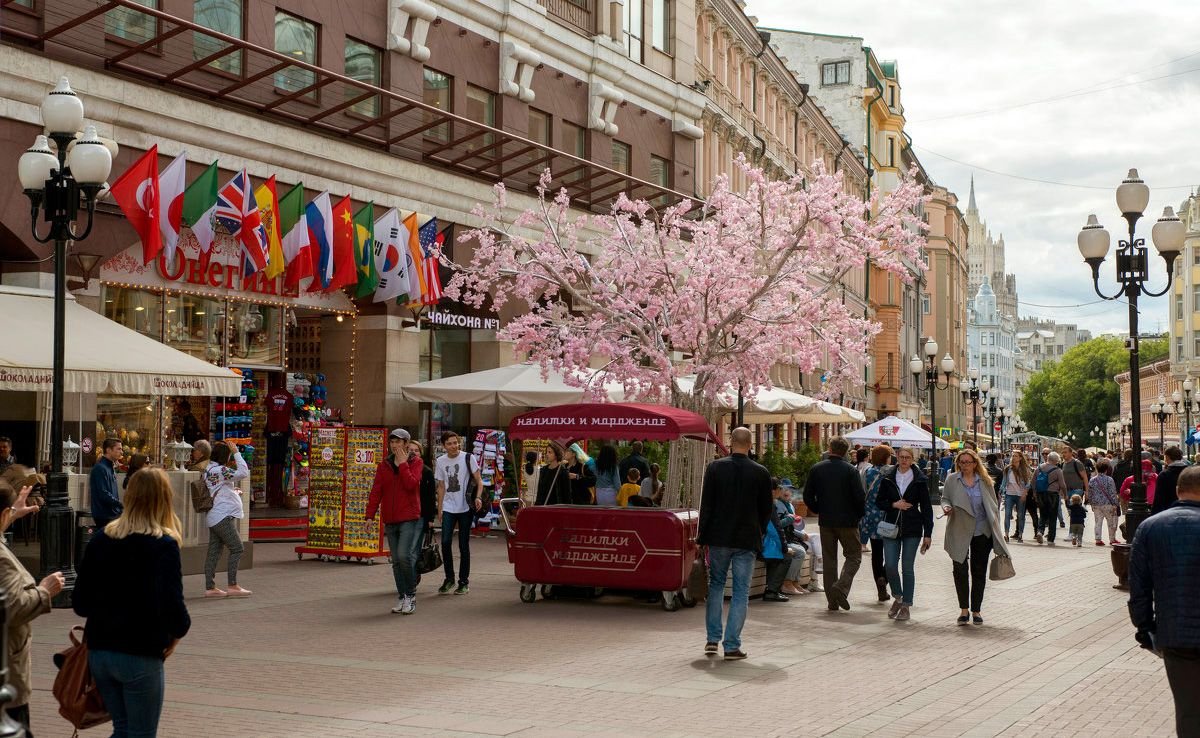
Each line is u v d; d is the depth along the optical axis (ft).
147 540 19.97
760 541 37.81
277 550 70.85
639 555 48.52
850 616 48.78
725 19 143.95
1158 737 27.12
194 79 69.56
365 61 83.76
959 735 27.17
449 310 93.40
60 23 61.52
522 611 47.93
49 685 31.68
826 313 75.66
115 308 68.28
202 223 65.72
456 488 53.36
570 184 100.94
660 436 48.55
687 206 77.41
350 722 27.61
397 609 46.37
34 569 52.29
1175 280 339.98
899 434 123.13
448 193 89.97
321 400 85.71
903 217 72.54
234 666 34.65
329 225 74.49
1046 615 49.42
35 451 61.98
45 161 46.11
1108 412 510.17
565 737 26.45
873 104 262.67
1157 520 22.58
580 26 110.32
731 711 29.53
